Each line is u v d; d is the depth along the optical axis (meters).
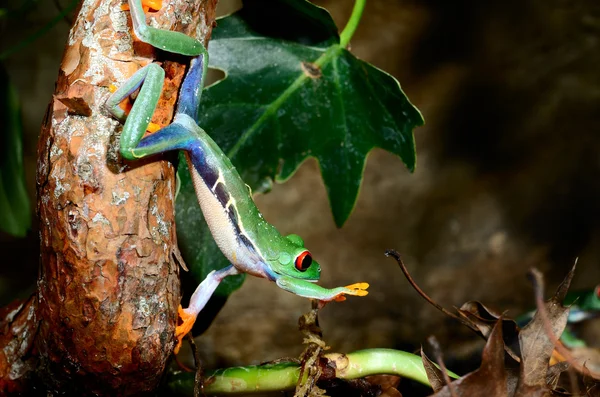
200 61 0.88
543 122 1.58
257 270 0.90
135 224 0.87
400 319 1.47
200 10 0.88
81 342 0.88
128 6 0.87
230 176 0.89
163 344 0.88
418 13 1.66
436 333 1.38
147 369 0.88
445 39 1.65
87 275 0.87
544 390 0.89
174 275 0.89
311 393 0.91
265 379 0.93
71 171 0.86
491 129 1.65
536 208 1.62
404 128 0.96
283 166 0.97
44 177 0.87
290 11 0.96
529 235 1.62
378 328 1.43
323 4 1.67
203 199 0.89
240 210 0.89
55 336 0.88
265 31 0.96
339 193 0.98
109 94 0.87
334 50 0.97
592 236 1.56
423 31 1.66
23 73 1.99
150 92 0.86
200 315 0.96
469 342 1.25
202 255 0.96
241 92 0.96
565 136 1.57
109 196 0.86
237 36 0.96
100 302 0.87
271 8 0.96
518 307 1.50
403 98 0.95
